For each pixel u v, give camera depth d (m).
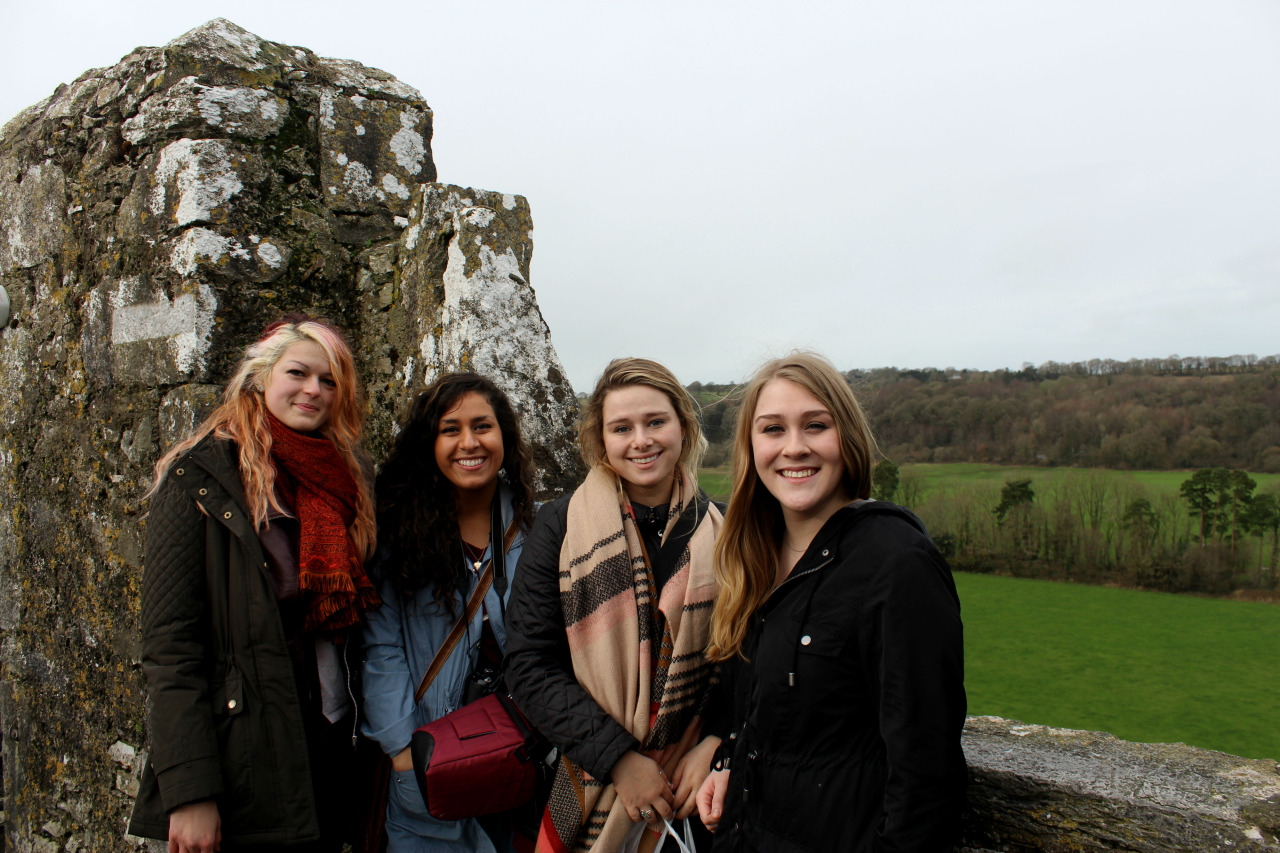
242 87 2.69
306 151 2.86
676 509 1.83
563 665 1.77
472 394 1.92
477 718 1.75
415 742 1.72
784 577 1.56
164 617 1.62
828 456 1.45
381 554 1.93
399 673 1.86
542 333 2.52
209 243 2.53
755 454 1.51
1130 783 1.43
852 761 1.31
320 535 1.72
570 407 2.54
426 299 2.59
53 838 3.13
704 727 1.76
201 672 1.64
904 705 1.21
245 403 1.77
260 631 1.67
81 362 3.00
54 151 3.11
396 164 3.07
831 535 1.40
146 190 2.70
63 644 3.10
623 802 1.63
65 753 3.09
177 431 2.49
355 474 1.88
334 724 1.81
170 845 1.59
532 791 1.73
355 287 2.91
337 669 1.83
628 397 1.77
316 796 1.75
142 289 2.69
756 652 1.47
